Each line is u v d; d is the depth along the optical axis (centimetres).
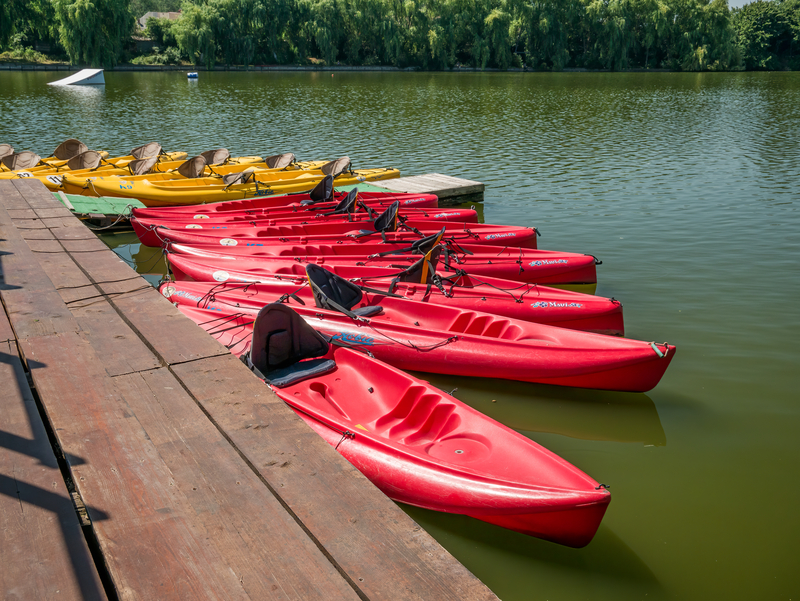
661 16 7981
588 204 1712
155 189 1555
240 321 805
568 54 8281
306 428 415
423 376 798
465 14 8031
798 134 2991
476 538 519
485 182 2008
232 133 2919
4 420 417
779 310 994
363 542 316
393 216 1209
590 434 688
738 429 687
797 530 536
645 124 3366
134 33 8781
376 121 3397
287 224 1332
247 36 7750
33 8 6944
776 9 9362
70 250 887
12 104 3862
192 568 297
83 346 540
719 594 467
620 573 487
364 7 8062
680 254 1277
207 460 379
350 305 872
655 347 707
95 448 389
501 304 902
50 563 298
